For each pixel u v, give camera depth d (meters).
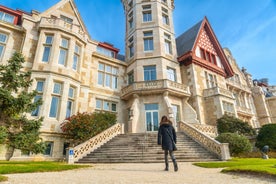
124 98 18.95
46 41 15.28
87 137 12.26
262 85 36.91
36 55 14.29
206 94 20.09
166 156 5.95
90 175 4.88
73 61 16.12
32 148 8.55
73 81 15.27
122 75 20.52
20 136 8.21
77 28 16.62
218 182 3.82
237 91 28.98
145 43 21.03
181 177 4.46
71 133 12.38
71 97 15.14
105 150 11.38
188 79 20.45
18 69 9.39
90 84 17.61
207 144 11.44
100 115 14.13
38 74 13.84
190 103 19.64
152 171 5.72
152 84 17.62
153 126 16.88
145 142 12.12
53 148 12.60
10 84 9.04
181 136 13.38
